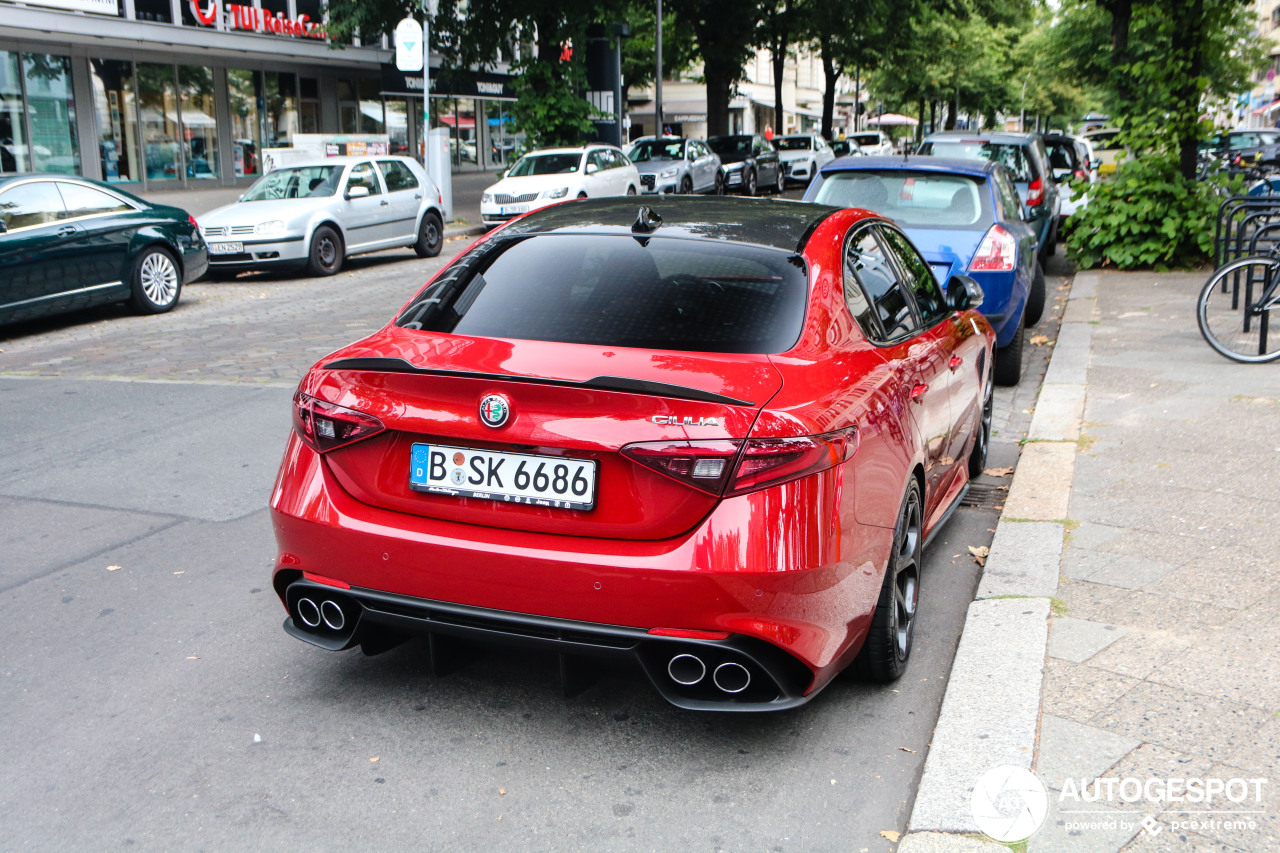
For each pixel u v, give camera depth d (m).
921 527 3.78
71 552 4.83
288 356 9.47
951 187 8.08
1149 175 13.43
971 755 3.02
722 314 3.20
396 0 26.11
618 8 29.78
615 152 23.33
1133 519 4.90
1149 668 3.50
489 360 3.07
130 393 8.01
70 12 24.38
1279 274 8.01
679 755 3.16
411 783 3.01
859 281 3.72
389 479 3.09
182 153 29.45
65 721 3.37
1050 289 13.23
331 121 34.56
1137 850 2.61
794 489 2.82
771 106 70.38
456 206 28.11
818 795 2.95
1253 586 4.12
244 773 3.07
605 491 2.86
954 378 4.39
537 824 2.82
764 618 2.81
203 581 4.50
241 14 29.16
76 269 11.36
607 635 2.86
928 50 49.34
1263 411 6.68
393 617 3.09
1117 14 18.36
